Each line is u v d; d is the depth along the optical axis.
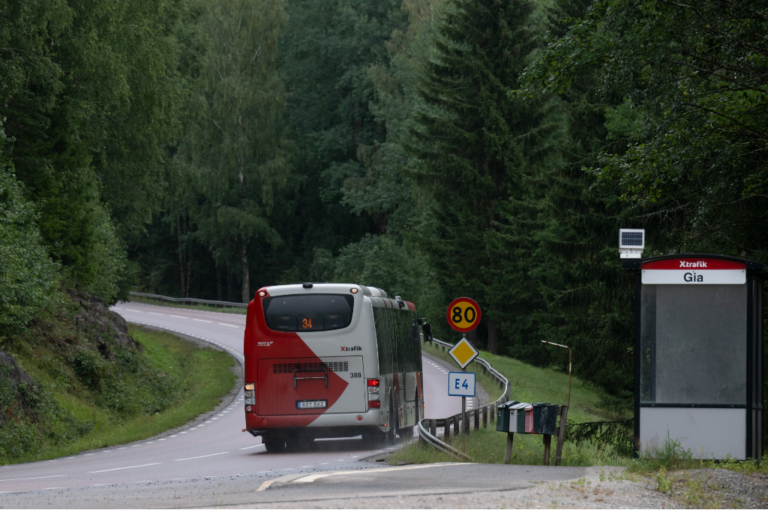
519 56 92.81
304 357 34.31
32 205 51.88
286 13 144.25
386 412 35.41
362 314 34.69
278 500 16.86
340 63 150.88
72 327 56.47
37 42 51.62
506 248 93.19
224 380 75.62
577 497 17.92
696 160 35.59
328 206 156.75
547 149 93.19
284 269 166.75
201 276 180.38
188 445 41.16
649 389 24.83
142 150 79.31
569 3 74.44
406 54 130.38
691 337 24.77
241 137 137.75
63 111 59.81
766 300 34.19
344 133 152.50
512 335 97.94
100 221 73.12
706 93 34.59
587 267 53.00
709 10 32.03
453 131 93.69
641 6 32.31
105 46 58.78
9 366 42.22
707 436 24.52
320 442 40.41
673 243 42.12
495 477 21.31
